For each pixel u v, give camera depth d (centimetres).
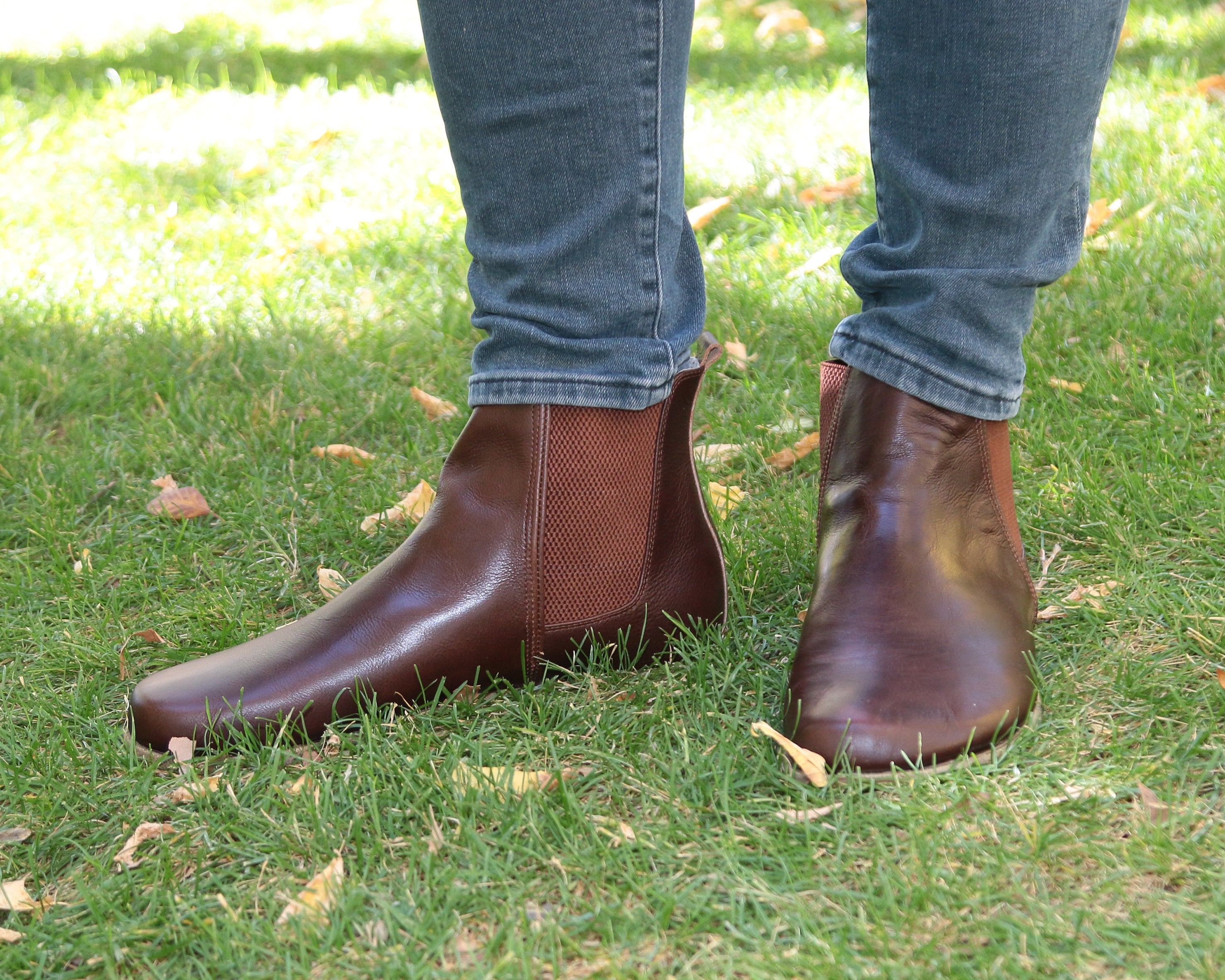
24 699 132
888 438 115
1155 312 208
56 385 221
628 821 102
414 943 89
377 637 120
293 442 198
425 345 230
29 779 116
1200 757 103
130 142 378
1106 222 248
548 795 105
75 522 179
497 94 106
